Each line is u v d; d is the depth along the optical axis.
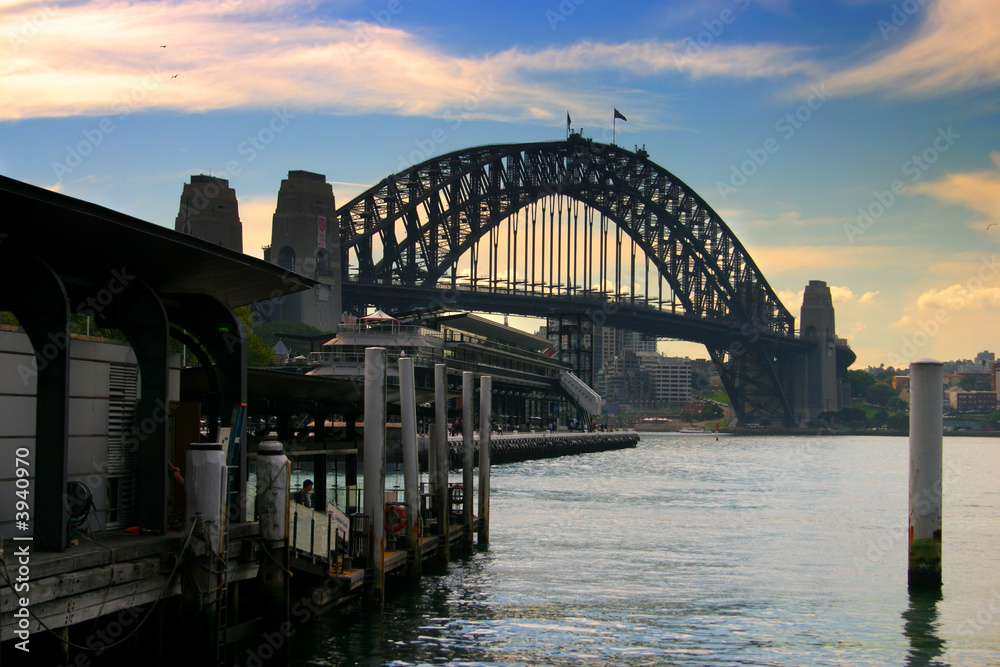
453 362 105.88
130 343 19.88
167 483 20.95
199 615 17.45
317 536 24.14
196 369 26.30
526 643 24.09
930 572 29.53
